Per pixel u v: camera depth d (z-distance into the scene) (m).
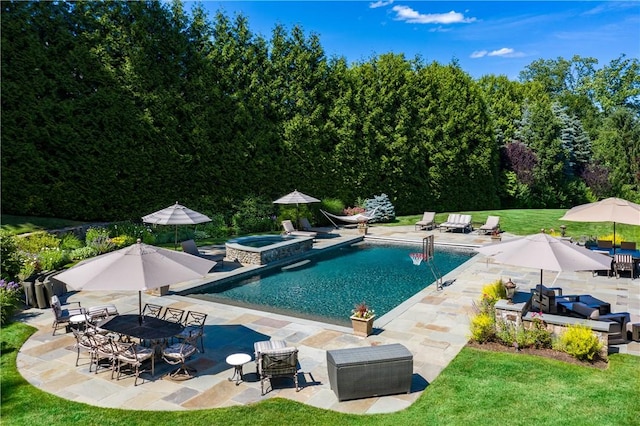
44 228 19.17
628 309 11.97
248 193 27.14
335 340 9.95
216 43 26.19
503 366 8.41
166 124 23.81
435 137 33.47
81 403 7.29
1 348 9.55
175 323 8.96
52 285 12.48
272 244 19.33
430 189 33.56
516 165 38.69
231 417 6.82
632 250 17.09
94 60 21.72
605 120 49.28
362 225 25.78
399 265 18.69
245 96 27.05
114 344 8.31
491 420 6.62
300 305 13.21
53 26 20.64
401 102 31.97
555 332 9.38
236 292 14.70
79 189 21.47
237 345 9.71
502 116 42.91
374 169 31.22
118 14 22.42
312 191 29.44
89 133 21.52
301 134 28.55
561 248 9.74
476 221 28.91
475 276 15.79
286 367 7.64
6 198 19.41
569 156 41.53
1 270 13.42
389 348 7.90
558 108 43.56
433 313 11.73
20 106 19.58
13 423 6.70
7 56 19.22
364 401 7.33
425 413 6.87
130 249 8.59
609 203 14.88
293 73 28.52
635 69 59.16
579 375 8.01
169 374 8.35
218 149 25.94
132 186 23.00
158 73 23.69
